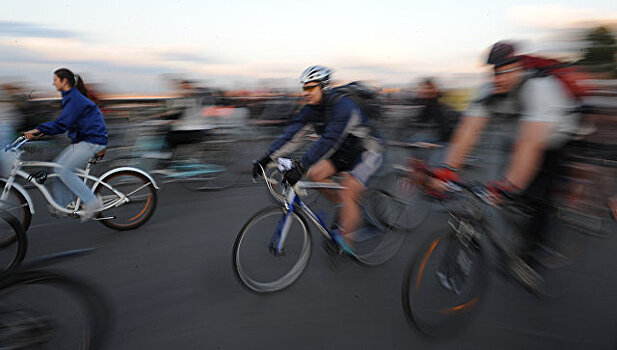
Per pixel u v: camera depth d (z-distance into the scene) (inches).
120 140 237.8
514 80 91.4
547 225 98.5
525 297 102.0
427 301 85.8
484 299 100.2
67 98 136.3
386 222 130.4
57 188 138.4
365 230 121.5
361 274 116.4
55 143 235.9
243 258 101.0
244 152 241.8
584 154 115.6
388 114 266.2
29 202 132.4
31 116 239.0
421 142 216.4
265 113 308.3
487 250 95.2
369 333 87.9
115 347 82.5
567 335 88.0
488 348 83.5
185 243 139.9
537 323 91.9
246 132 246.8
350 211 114.6
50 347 68.4
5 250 113.8
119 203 146.9
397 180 154.4
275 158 127.5
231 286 108.2
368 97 113.1
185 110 220.4
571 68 90.0
